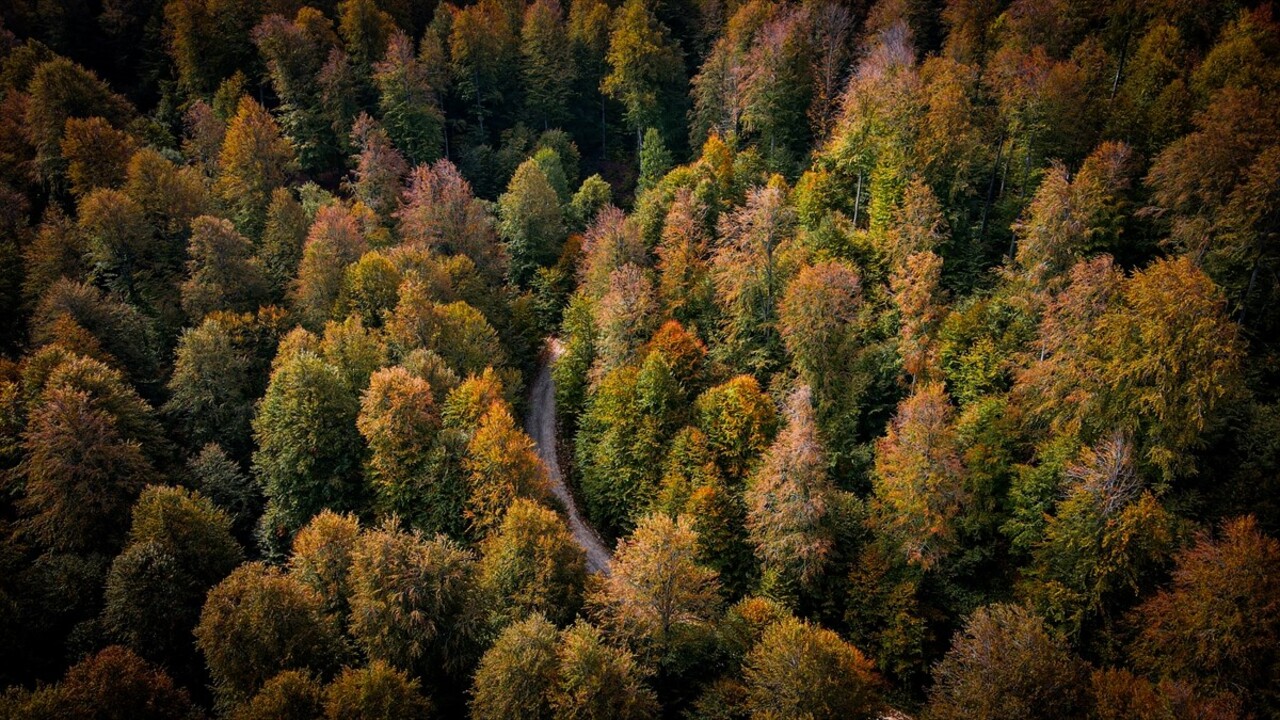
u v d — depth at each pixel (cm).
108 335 7919
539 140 12781
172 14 12150
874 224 8050
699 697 5109
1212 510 5588
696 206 8619
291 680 4562
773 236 7488
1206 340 5197
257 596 4966
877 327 7344
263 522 6738
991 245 7956
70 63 10512
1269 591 4544
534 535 5622
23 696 4550
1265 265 6294
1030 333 6625
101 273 8869
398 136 11988
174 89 12838
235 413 7669
